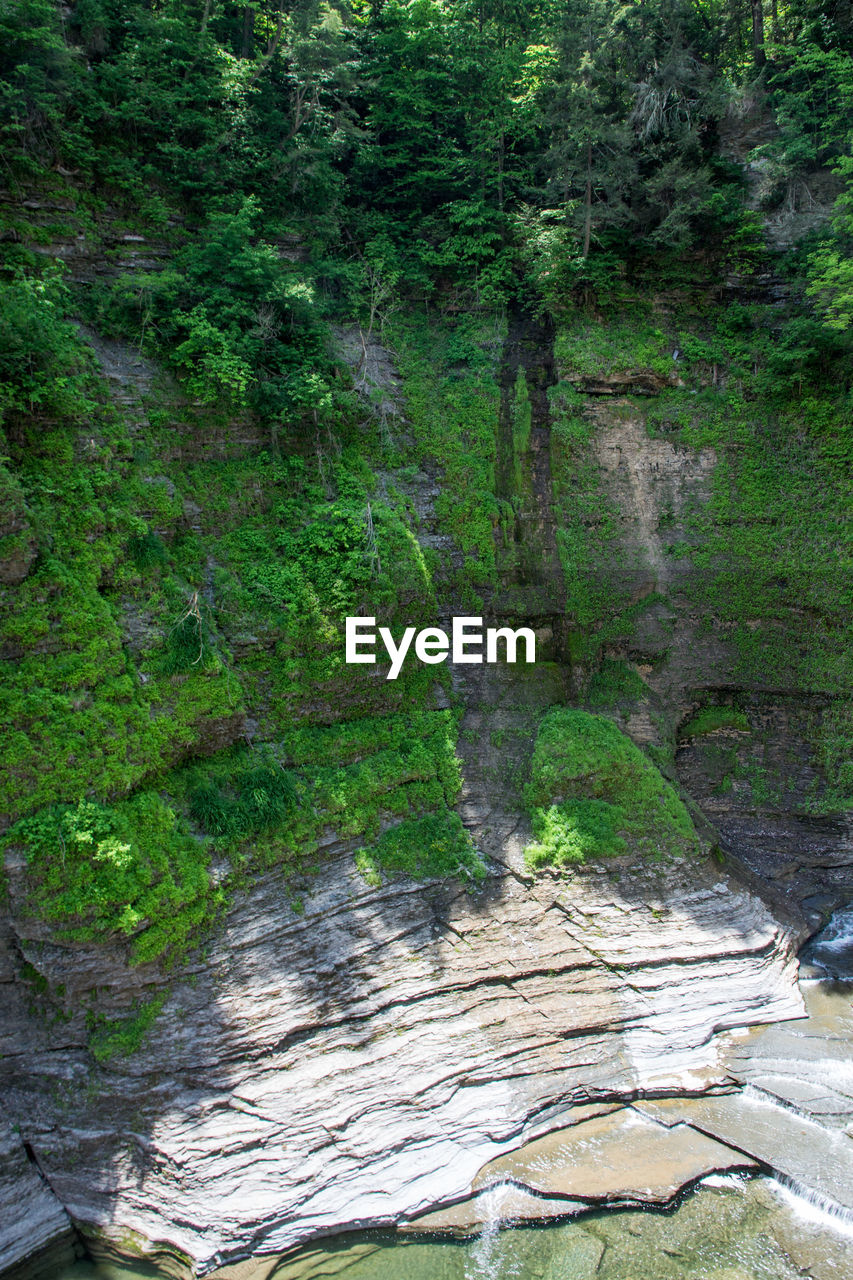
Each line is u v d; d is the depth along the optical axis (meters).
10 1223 12.87
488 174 26.94
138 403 19.33
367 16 27.33
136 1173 13.66
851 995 18.89
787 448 25.25
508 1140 15.09
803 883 22.69
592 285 26.06
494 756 21.92
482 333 25.92
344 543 20.88
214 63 22.47
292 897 17.17
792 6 29.25
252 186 23.45
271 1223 13.30
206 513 20.09
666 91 25.73
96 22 20.66
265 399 21.17
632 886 19.52
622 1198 13.93
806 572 24.31
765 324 26.41
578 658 24.23
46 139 19.59
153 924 15.02
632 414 25.36
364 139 26.22
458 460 24.34
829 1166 14.26
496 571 24.02
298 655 20.06
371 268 24.98
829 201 26.66
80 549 16.59
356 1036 15.77
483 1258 13.17
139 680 16.89
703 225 26.77
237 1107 14.36
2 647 15.16
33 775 14.62
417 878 18.70
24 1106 13.86
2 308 16.03
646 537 24.84
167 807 16.44
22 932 14.11
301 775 19.22
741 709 24.78
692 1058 16.86
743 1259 12.88
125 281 19.41
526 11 27.81
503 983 17.45
